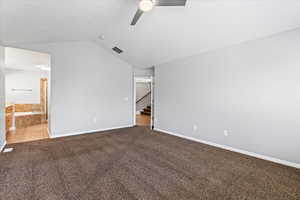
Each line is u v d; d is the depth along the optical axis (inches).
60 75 155.3
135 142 143.5
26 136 158.6
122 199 64.4
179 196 66.9
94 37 161.0
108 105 193.3
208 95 138.3
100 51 183.6
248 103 112.8
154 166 94.7
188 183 76.8
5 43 122.6
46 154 111.1
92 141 144.4
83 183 75.3
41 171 86.2
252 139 111.4
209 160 104.2
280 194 68.6
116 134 172.1
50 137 153.5
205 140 141.6
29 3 78.0
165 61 177.6
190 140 151.6
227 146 125.7
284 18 85.5
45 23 104.5
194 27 109.3
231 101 122.3
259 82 107.0
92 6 93.8
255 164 97.9
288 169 91.0
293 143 93.8
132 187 72.9
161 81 187.5
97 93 182.7
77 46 165.8
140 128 204.5
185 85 158.9
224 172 88.0
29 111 256.4
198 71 146.2
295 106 92.7
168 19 107.0
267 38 102.8
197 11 93.7
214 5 86.4
